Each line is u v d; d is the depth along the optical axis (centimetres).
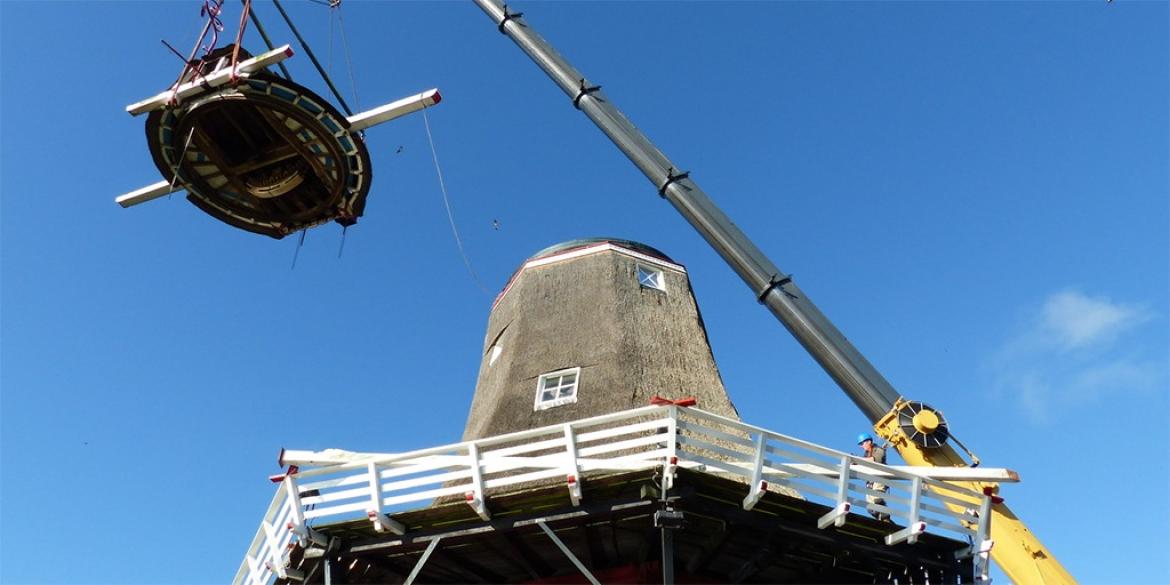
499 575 1271
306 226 1281
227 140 1173
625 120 1872
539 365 1518
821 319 1535
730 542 1157
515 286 1805
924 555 1178
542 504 1093
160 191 1278
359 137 1148
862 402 1457
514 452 1087
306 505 1126
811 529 1112
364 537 1162
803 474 1073
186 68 1122
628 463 1033
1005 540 1253
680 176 1750
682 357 1558
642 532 1130
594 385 1420
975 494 1152
